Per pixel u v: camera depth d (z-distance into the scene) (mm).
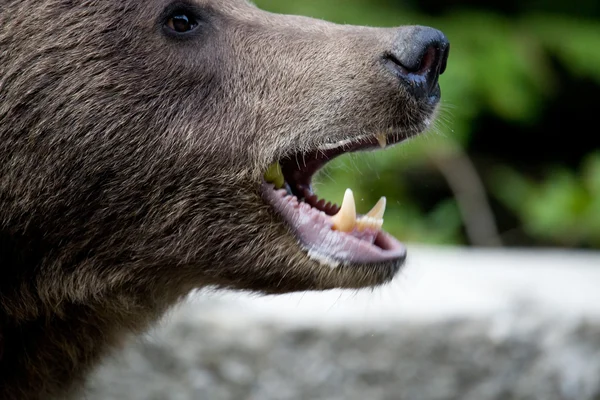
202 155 6539
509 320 8766
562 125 16344
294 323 8734
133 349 8672
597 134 16641
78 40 6387
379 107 6578
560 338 8758
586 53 14289
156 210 6539
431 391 8781
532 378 8773
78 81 6375
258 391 8766
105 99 6406
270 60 6691
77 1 6426
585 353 8766
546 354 8758
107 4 6438
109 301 6684
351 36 6766
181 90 6535
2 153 6359
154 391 8734
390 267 6496
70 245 6484
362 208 12578
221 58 6645
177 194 6547
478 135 15766
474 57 13562
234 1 6961
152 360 8719
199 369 8742
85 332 6867
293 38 6777
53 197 6402
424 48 6582
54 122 6355
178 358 8727
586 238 13438
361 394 8766
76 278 6523
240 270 6652
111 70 6418
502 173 15086
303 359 8734
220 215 6582
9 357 6770
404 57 6566
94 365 7207
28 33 6355
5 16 6371
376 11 13516
